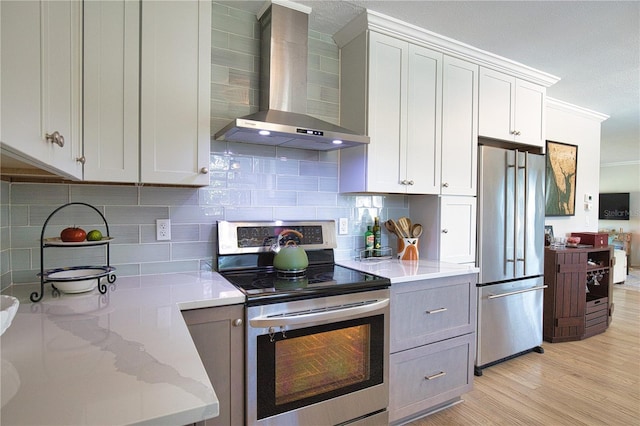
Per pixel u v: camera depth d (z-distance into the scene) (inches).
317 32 93.0
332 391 66.0
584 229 171.8
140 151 60.7
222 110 80.4
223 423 56.9
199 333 54.9
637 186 311.1
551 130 153.1
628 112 163.6
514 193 110.1
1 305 34.4
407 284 75.6
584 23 86.2
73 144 49.5
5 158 34.4
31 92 32.0
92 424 22.3
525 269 113.0
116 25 58.7
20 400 24.9
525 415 82.7
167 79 62.9
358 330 69.2
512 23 86.3
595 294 152.1
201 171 65.8
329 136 74.4
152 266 74.2
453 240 99.7
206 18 66.3
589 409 85.4
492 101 106.2
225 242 78.0
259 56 84.7
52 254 66.0
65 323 42.9
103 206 69.7
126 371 29.9
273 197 86.9
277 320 58.9
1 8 25.9
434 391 81.0
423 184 93.4
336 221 96.3
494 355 105.7
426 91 93.6
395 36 88.0
